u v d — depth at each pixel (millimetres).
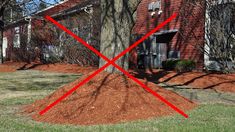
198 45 14336
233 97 9531
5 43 35125
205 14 13227
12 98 9695
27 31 26297
